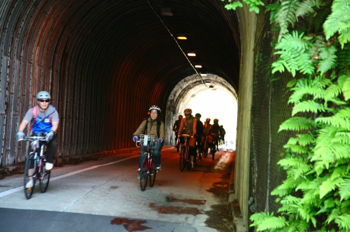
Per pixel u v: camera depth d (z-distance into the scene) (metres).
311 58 2.27
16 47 10.91
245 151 5.46
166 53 26.08
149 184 8.70
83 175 9.91
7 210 5.38
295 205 2.21
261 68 4.07
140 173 7.70
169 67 30.31
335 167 2.00
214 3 12.03
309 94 2.39
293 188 2.60
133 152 22.91
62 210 5.60
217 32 17.48
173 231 4.94
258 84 4.28
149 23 19.50
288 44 2.30
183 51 25.78
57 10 12.58
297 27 2.59
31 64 11.91
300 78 2.54
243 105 6.64
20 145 11.46
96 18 15.44
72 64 15.12
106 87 19.84
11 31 10.46
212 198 7.66
